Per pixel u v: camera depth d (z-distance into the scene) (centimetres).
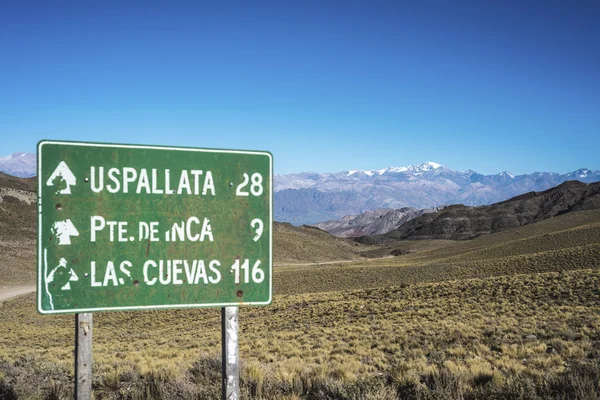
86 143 561
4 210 15512
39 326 5253
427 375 1209
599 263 7300
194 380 1262
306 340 2673
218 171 600
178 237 586
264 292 609
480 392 848
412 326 2839
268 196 616
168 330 4444
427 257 17388
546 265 8038
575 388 762
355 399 842
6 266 12412
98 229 562
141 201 576
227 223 602
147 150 579
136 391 1088
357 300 5088
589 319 2394
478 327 2498
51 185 552
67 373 1504
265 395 956
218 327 4181
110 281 564
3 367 1534
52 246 549
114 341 3747
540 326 2331
